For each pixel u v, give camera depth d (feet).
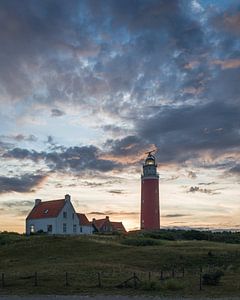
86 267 135.33
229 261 155.84
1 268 148.36
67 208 296.30
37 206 310.86
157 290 100.73
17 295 96.22
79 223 303.27
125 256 163.94
